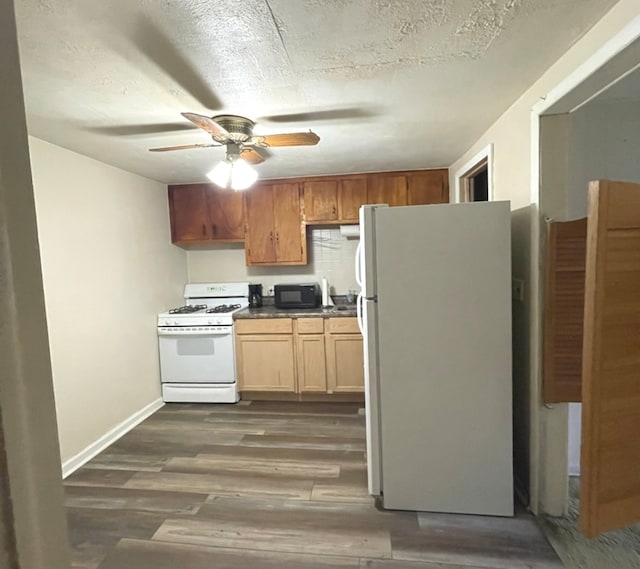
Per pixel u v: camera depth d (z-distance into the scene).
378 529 1.93
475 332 1.95
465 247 1.93
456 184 3.33
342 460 2.61
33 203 0.45
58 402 2.53
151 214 3.72
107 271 3.04
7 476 0.41
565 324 1.87
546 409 1.95
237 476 2.45
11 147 0.43
